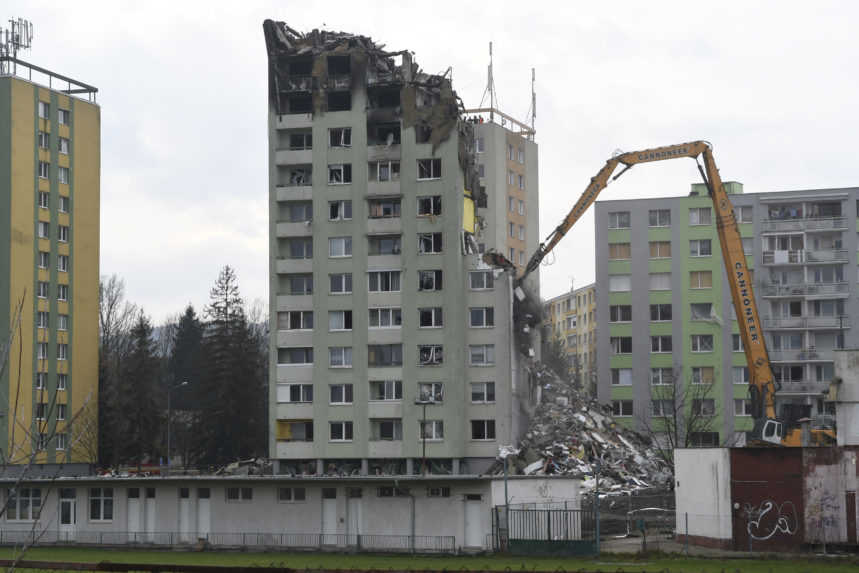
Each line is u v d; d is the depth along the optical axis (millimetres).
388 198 165500
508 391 160375
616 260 195125
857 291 187250
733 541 83562
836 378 98812
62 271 186875
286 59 171250
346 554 91125
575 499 96000
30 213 181750
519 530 88500
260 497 99375
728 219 121125
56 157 187500
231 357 192500
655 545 87375
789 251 189250
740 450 84312
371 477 93938
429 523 92688
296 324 167125
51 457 174875
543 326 195625
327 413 163625
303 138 170625
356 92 167375
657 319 192500
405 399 161125
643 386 191500
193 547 99250
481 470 159750
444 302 161625
